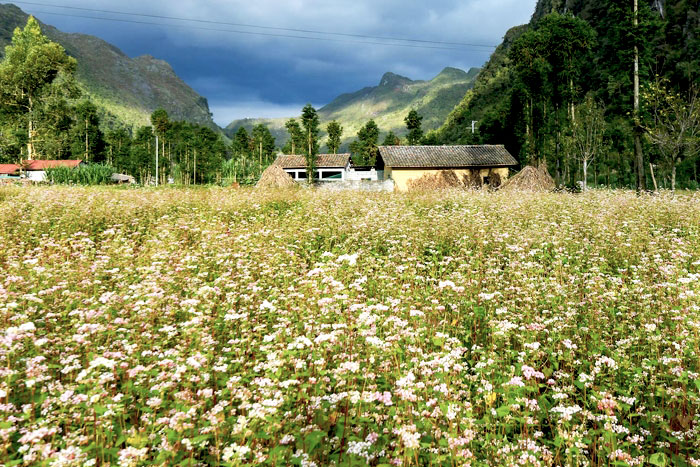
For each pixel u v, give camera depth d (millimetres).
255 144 97000
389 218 12641
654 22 26391
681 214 11836
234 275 7207
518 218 12672
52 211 12492
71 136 83688
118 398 3316
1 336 3721
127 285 6387
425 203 16438
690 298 5340
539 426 3701
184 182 87250
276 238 10297
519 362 4293
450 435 3084
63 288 6004
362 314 4613
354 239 10391
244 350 4531
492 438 3326
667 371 4086
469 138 75812
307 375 3863
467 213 12844
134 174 91625
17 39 75500
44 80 72875
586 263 8383
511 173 44844
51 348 4172
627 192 17781
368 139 94375
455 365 3875
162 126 102125
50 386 3443
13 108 71000
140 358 4340
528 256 8336
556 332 4988
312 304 5539
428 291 6699
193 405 3414
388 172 44875
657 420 3588
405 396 3387
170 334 4574
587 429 3543
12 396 3463
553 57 44875
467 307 6129
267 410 3107
